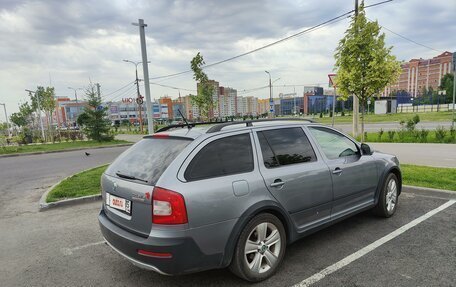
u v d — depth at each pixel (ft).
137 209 9.31
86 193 22.77
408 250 12.12
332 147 13.44
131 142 83.71
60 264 12.44
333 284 10.01
